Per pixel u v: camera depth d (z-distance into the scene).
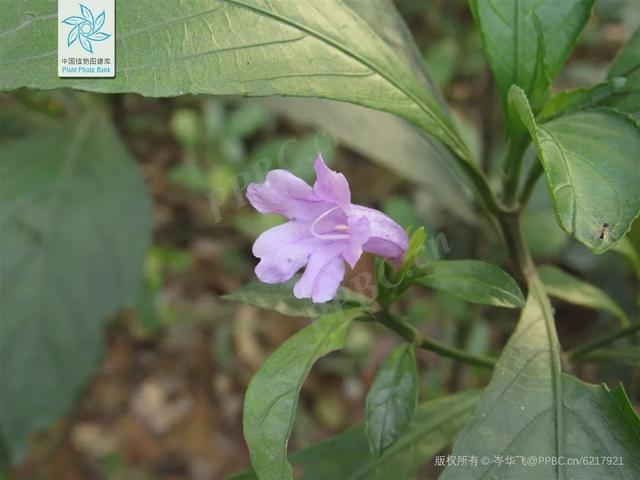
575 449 0.12
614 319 0.32
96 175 0.27
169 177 0.43
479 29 0.15
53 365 0.26
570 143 0.12
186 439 0.40
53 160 0.27
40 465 0.38
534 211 0.26
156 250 0.39
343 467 0.16
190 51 0.12
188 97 0.42
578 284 0.20
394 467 0.16
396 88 0.14
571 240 0.32
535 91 0.15
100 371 0.41
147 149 0.46
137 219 0.26
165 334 0.42
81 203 0.26
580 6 0.15
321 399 0.40
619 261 0.30
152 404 0.40
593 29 0.43
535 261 0.33
